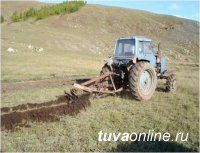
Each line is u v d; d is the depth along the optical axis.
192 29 111.25
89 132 7.09
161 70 12.41
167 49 76.19
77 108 8.67
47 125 7.56
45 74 19.55
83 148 6.26
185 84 14.20
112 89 10.84
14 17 111.44
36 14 114.31
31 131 7.17
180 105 9.67
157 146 6.47
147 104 9.79
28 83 15.21
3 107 9.22
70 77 18.64
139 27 109.12
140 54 11.34
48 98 10.70
